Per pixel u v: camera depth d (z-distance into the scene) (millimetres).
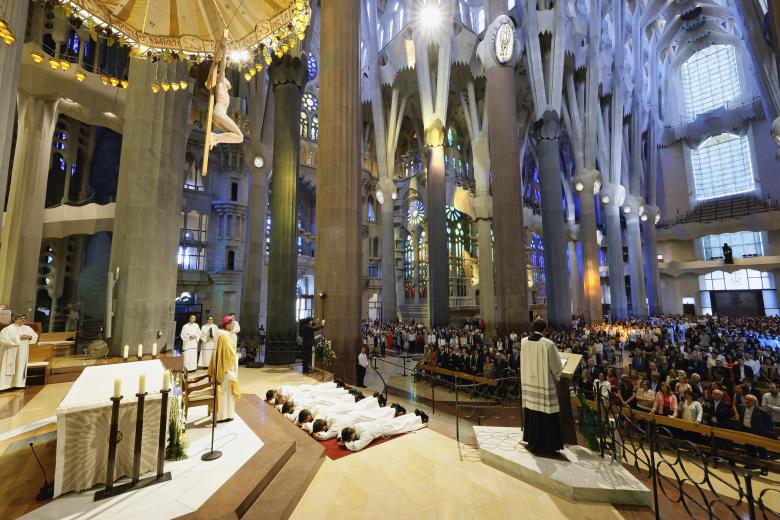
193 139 24188
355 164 11945
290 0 5254
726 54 38281
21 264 13922
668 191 41344
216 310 25016
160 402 3477
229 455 3795
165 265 10844
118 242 10117
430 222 23703
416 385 12016
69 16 5059
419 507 3410
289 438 4328
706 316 31828
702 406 6762
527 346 4586
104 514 2625
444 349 13398
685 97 41469
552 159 23875
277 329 14039
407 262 36406
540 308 36656
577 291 37625
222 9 5406
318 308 11312
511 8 29141
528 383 4508
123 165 10344
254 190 20016
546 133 23875
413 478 3980
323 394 6520
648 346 15172
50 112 15031
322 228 11547
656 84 39844
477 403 9484
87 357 10336
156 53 5836
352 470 4137
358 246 11820
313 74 32156
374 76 27578
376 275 36031
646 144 40562
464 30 26656
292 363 12273
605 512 3398
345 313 11164
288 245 14680
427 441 5094
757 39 21156
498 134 19016
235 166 26125
